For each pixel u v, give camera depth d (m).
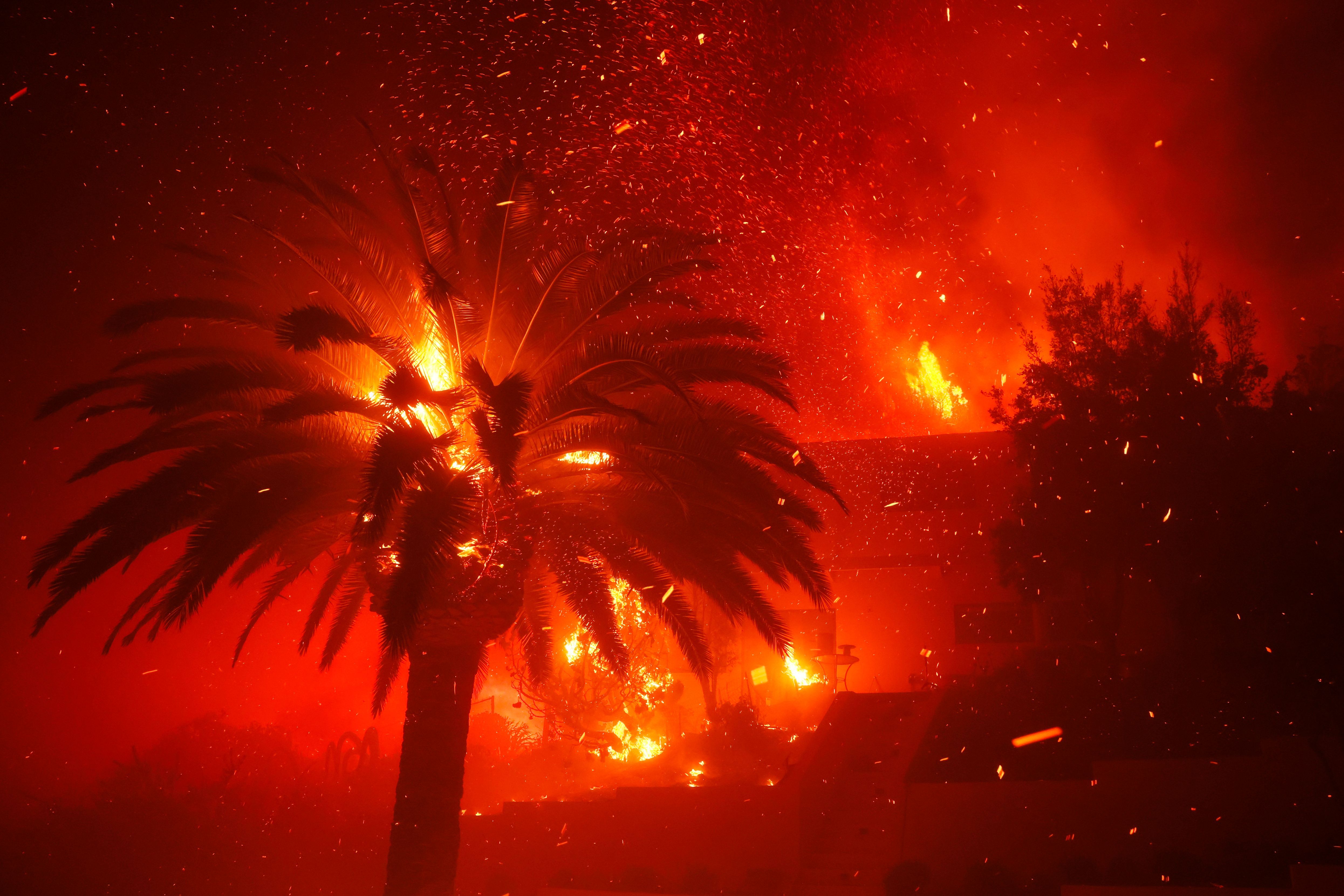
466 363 10.52
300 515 12.51
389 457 10.05
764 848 14.79
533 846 16.09
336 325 10.50
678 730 19.98
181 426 12.53
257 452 11.25
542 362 12.38
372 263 12.25
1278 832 12.88
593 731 19.58
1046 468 19.30
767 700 22.14
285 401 10.48
